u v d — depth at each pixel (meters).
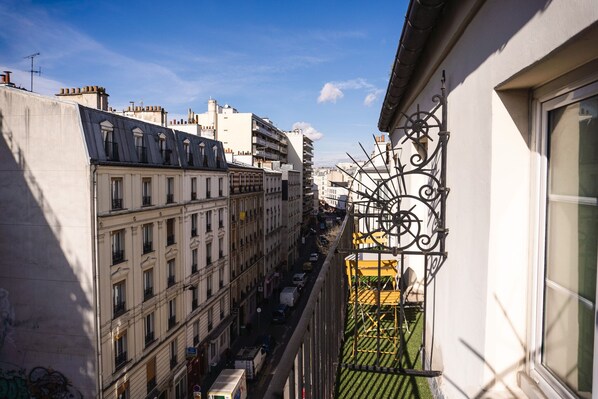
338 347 3.81
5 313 15.20
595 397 1.76
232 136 59.56
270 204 43.41
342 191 90.25
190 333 22.61
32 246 14.83
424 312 3.98
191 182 22.83
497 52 2.32
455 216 3.22
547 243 2.25
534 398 2.22
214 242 26.28
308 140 83.94
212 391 19.14
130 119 17.36
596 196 1.84
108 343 15.34
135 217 17.09
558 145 2.17
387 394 3.65
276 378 1.29
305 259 58.59
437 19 3.22
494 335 2.44
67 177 14.44
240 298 32.09
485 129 2.53
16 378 15.20
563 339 2.09
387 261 5.73
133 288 16.97
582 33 1.46
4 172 14.86
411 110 6.09
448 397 3.26
